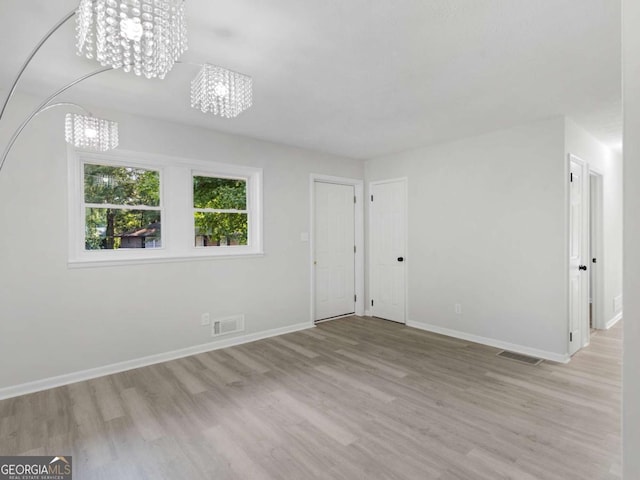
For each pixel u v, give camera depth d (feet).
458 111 10.19
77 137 7.65
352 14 5.76
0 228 8.61
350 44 6.68
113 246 10.48
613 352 11.52
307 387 9.06
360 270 16.94
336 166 15.84
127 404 8.21
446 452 6.35
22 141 8.87
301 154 14.51
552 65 7.47
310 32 6.29
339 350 11.90
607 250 14.62
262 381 9.44
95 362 9.87
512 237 11.68
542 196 10.98
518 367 10.26
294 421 7.44
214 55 7.06
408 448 6.48
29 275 8.98
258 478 5.74
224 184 12.75
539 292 11.07
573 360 10.80
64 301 9.44
